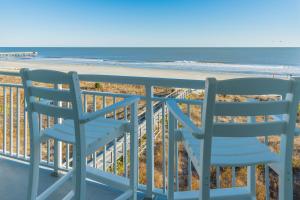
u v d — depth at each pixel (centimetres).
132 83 208
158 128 508
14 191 237
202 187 129
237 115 122
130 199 204
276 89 120
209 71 2275
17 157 294
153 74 2156
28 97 175
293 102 124
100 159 392
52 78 156
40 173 267
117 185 214
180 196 191
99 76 215
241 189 196
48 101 194
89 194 232
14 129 615
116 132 189
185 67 2778
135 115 196
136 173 206
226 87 118
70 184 248
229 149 151
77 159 161
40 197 202
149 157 217
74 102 152
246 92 118
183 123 132
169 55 5525
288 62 3684
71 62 3759
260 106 122
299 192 294
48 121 262
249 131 125
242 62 3750
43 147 462
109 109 165
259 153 146
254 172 189
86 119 153
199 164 133
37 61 3891
